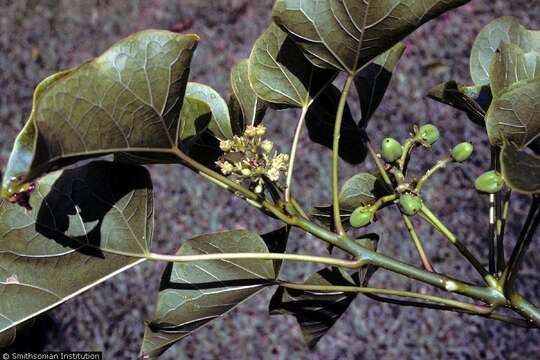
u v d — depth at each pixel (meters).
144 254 0.85
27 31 2.65
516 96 0.77
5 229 0.82
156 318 0.86
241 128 0.89
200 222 2.20
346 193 0.91
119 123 0.77
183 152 0.82
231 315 2.10
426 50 2.37
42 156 0.73
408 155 0.86
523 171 0.73
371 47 0.82
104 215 0.84
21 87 2.54
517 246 0.81
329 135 0.96
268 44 0.87
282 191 0.84
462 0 0.79
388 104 2.29
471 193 2.16
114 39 2.62
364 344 2.04
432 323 2.04
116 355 2.08
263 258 0.82
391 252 2.10
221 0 2.57
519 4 2.43
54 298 0.84
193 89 0.90
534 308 0.82
